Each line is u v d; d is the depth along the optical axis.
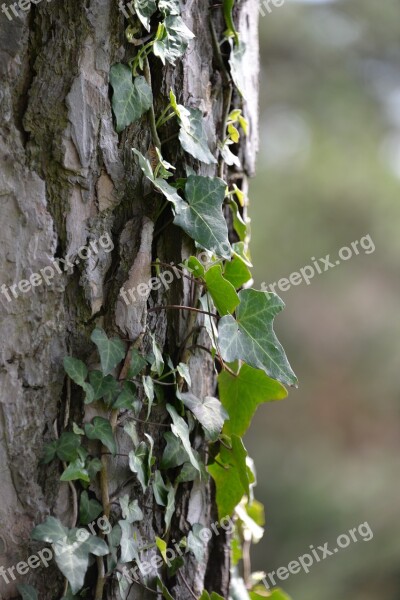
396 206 5.93
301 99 5.99
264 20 5.77
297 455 6.41
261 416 6.68
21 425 1.73
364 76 6.18
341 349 6.55
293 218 5.91
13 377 1.73
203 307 1.80
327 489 5.99
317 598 5.37
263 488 6.21
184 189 1.79
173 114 1.78
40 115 1.73
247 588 1.99
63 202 1.74
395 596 5.27
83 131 1.74
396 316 6.41
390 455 6.28
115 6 1.75
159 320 1.79
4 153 1.73
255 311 1.78
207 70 1.82
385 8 5.88
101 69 1.75
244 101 1.87
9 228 1.73
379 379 6.51
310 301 6.55
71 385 1.75
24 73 1.73
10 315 1.73
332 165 5.91
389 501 5.74
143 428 1.78
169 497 1.79
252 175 1.90
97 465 1.75
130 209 1.77
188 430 1.79
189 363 1.81
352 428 6.55
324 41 5.98
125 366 1.75
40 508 1.74
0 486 1.73
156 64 1.78
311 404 6.62
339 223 5.99
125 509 1.76
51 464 1.74
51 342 1.74
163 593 1.79
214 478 1.84
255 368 1.77
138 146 1.77
